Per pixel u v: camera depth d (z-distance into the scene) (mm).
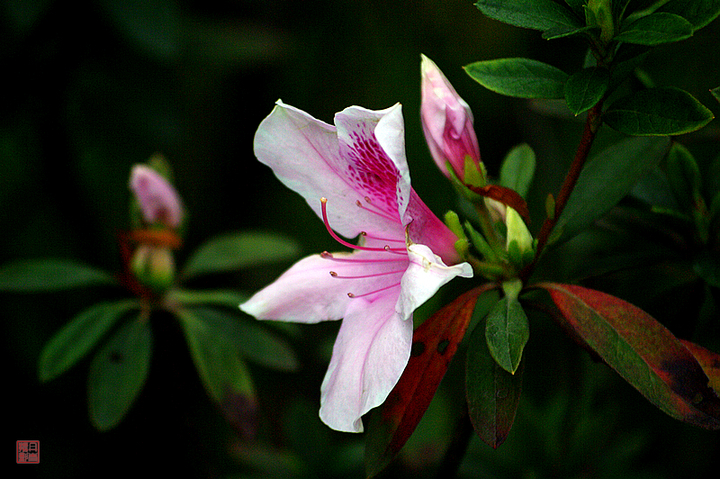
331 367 486
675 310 529
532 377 619
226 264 608
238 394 571
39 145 680
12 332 744
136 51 646
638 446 575
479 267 499
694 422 465
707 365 479
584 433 580
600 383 569
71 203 684
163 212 591
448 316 490
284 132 499
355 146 493
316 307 499
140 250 588
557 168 630
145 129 679
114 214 711
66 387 751
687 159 525
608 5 469
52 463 720
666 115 470
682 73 584
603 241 588
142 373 572
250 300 502
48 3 624
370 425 482
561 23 476
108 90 670
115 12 631
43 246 732
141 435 633
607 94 478
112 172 693
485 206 508
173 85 705
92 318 582
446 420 610
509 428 477
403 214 476
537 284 494
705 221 524
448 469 514
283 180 503
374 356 476
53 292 765
